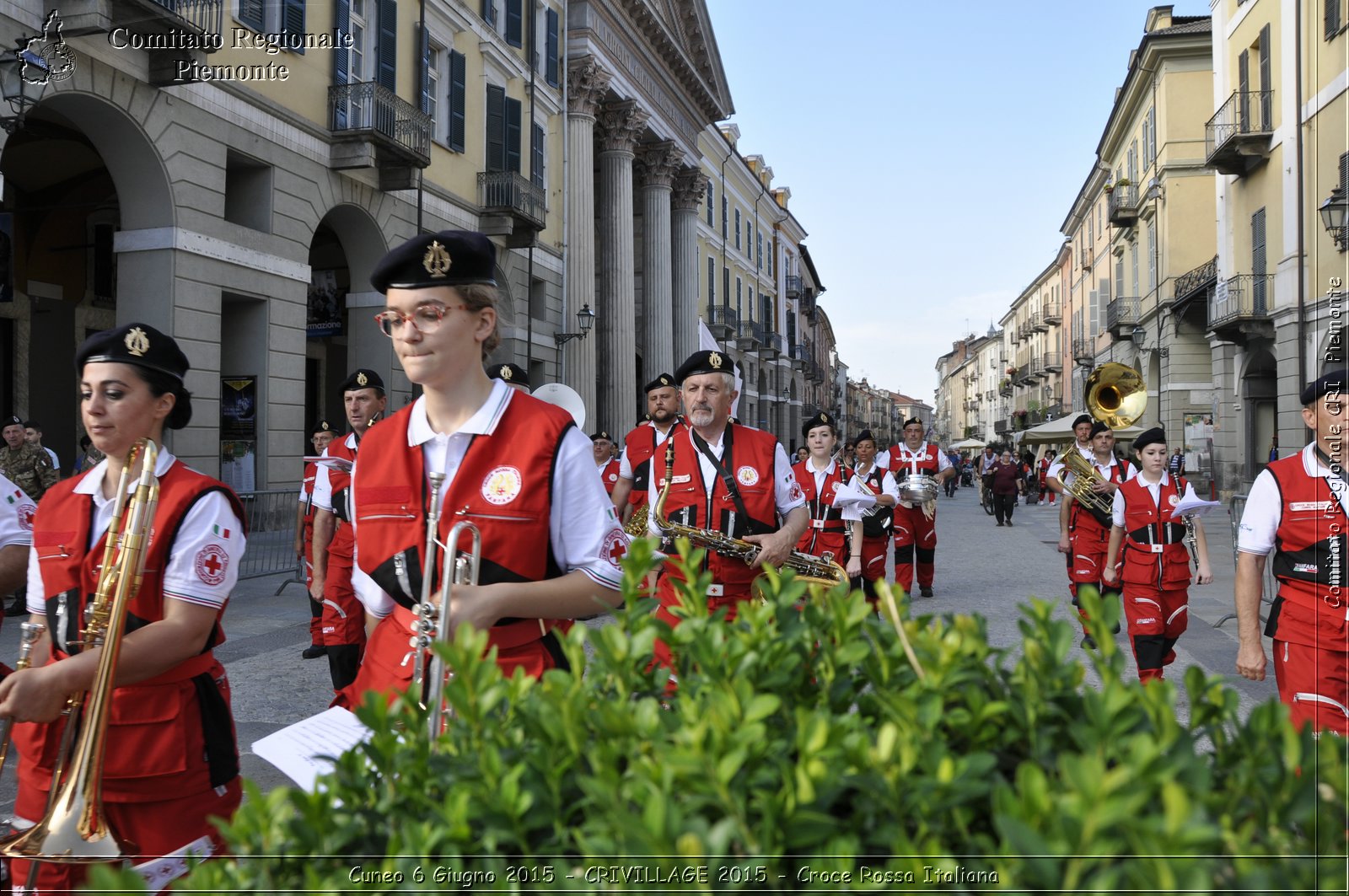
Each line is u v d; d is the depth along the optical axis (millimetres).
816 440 8648
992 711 1313
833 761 1217
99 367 2459
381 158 17734
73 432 18922
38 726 2475
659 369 31953
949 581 12562
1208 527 20172
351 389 6398
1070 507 9453
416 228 19672
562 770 1311
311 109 16547
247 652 7949
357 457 2465
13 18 10891
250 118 14992
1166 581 6340
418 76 19328
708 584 1828
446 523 2264
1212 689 1418
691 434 5051
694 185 35062
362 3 18062
